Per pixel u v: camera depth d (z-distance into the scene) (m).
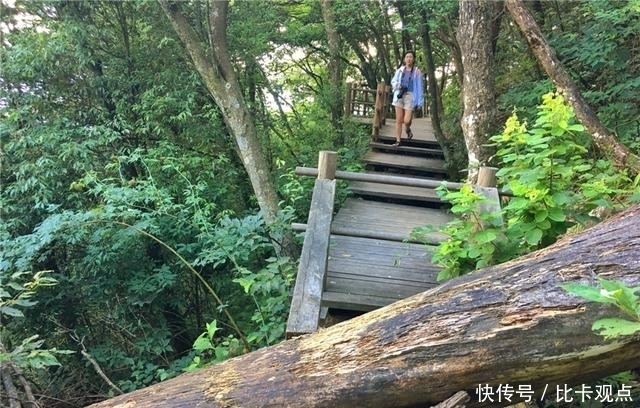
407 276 3.93
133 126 7.46
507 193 3.93
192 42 6.35
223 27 6.37
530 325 1.98
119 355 5.89
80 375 5.92
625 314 1.88
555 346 1.96
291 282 4.32
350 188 6.69
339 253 4.35
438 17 8.25
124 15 7.71
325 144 9.23
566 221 2.98
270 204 6.29
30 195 6.38
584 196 2.93
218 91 6.40
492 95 5.27
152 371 5.54
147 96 7.20
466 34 5.29
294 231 5.54
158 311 6.87
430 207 6.73
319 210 4.05
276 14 10.02
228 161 7.78
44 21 7.29
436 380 2.04
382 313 2.26
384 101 10.70
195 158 7.10
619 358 1.97
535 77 7.03
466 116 5.37
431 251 3.73
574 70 5.77
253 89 9.44
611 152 3.69
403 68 8.90
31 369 5.05
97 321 6.75
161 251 6.77
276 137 10.54
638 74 5.30
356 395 2.07
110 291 6.45
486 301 2.11
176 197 7.00
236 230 5.12
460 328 2.06
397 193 6.63
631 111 5.08
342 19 11.27
